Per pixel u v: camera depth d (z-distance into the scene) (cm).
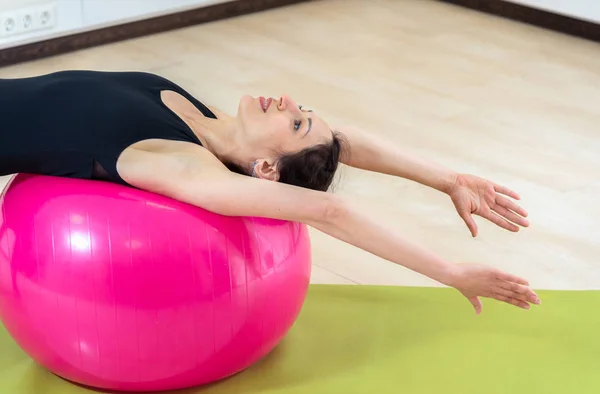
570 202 297
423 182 206
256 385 188
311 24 486
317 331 211
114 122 178
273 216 171
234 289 170
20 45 407
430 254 178
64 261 165
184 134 184
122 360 171
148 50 434
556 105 388
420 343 207
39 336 174
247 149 187
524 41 473
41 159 176
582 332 215
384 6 525
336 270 248
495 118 370
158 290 165
